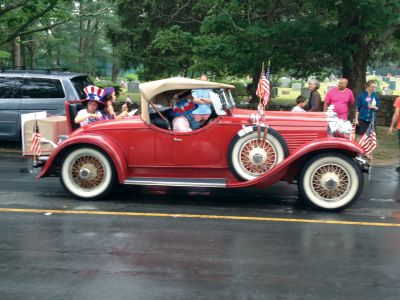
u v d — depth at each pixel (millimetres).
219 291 4398
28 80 11703
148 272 4812
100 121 7715
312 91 11133
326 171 7129
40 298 4234
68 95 11578
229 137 7363
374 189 8734
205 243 5676
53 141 7988
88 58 40812
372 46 15500
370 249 5547
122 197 7848
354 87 15289
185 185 7285
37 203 7410
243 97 26484
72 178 7637
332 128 7371
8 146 13188
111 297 4258
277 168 6984
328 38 13250
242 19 15141
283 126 7391
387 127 19797
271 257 5254
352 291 4426
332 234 6086
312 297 4297
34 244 5590
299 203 7645
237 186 7207
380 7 12078
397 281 4660
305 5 13867
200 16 21625
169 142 7461
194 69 19922
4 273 4766
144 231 6102
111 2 21000
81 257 5195
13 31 16297
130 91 37969
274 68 16125
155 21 22328
